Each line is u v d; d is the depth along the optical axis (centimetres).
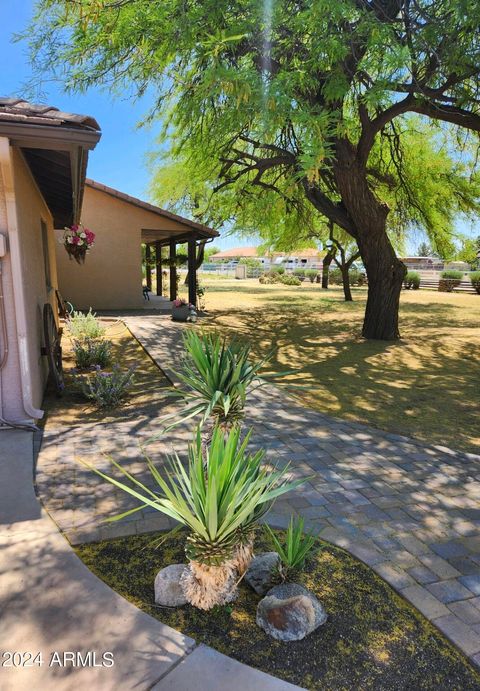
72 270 1495
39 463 374
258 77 509
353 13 520
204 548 196
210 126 777
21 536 268
